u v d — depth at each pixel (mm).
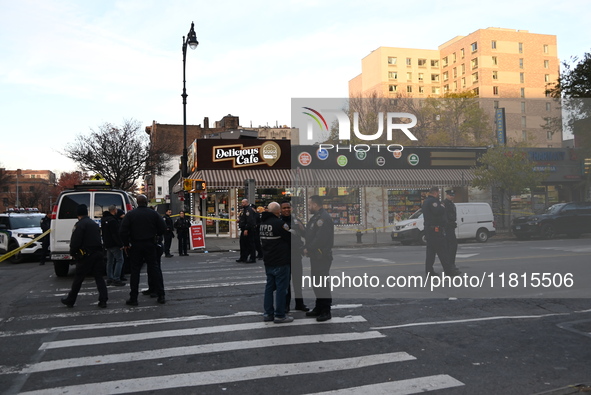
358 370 4898
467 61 85750
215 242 24406
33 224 18469
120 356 5531
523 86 83812
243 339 6113
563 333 6078
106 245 10844
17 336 6504
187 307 8219
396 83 90438
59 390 4520
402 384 4504
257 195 27266
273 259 6883
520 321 6652
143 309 8141
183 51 23781
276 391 4398
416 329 6375
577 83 17531
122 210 12820
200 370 4996
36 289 10594
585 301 7562
